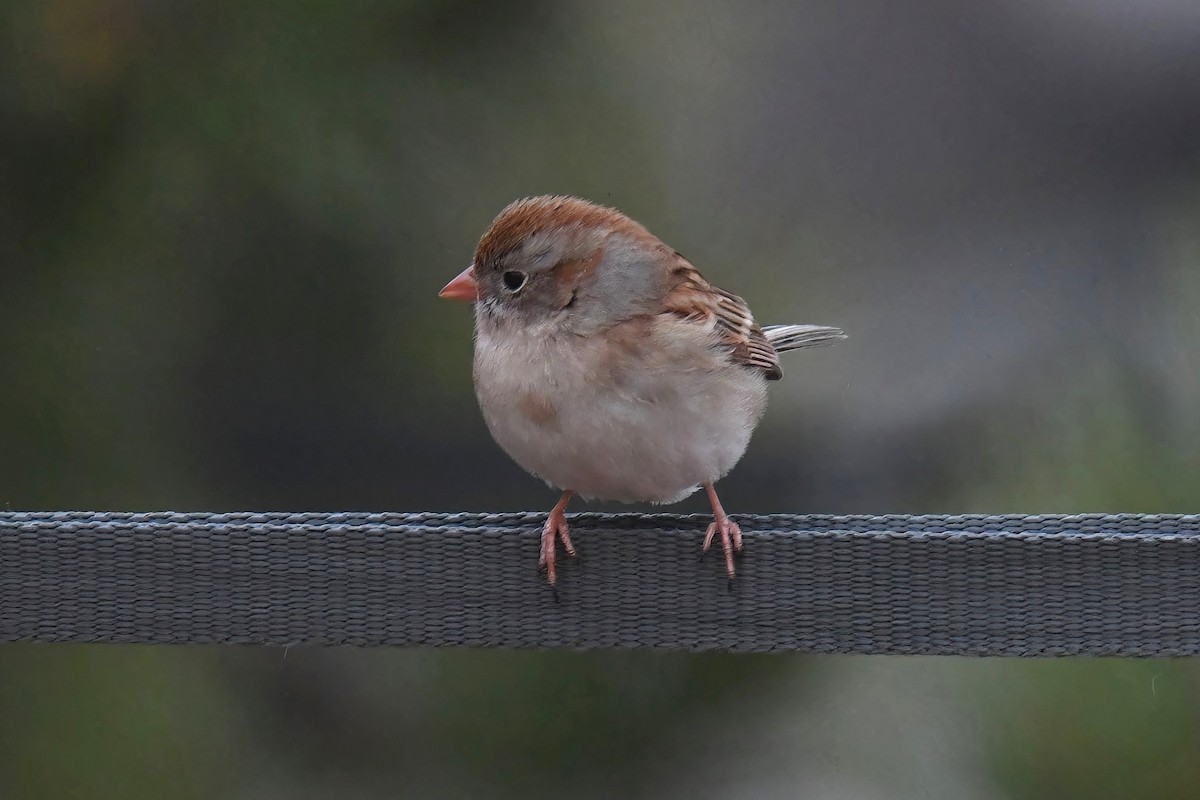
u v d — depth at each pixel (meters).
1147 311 11.67
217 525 6.86
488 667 11.48
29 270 11.27
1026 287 12.08
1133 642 6.61
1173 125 12.87
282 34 11.15
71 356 11.38
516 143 11.84
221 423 11.78
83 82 11.05
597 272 7.86
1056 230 12.46
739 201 12.59
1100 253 12.21
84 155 11.20
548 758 11.38
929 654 6.75
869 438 12.09
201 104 11.12
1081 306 11.80
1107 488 10.12
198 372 11.71
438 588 6.91
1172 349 11.27
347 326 11.80
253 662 11.27
